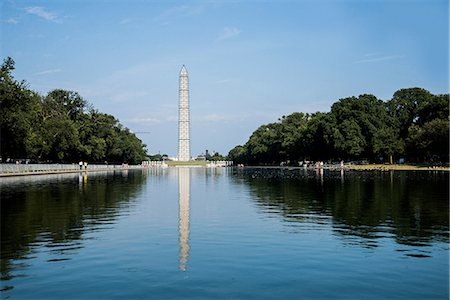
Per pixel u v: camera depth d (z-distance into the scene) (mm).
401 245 16859
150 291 11695
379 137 120812
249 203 32094
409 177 65062
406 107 140000
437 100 119875
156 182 62781
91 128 133000
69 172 105562
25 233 19625
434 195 35438
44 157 118062
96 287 12031
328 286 12070
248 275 13039
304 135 142000
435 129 102500
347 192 39750
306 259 14844
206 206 30266
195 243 17453
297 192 41156
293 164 177000
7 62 75500
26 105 79062
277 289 11836
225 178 76500
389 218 23422
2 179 68188
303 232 19719
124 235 19172
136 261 14648
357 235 18891
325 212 26219
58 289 11891
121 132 186625
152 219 23953
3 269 13727
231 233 19578
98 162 166250
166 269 13688
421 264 14156
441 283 12305
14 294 11531
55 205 30734
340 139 118812
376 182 53688
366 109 128375
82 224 22250
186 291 11695
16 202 32594
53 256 15359
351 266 13961
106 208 29078
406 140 120250
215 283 12328
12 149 83625
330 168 118938
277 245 17000
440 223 21688
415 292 11609
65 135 105438
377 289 11836
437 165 106125
